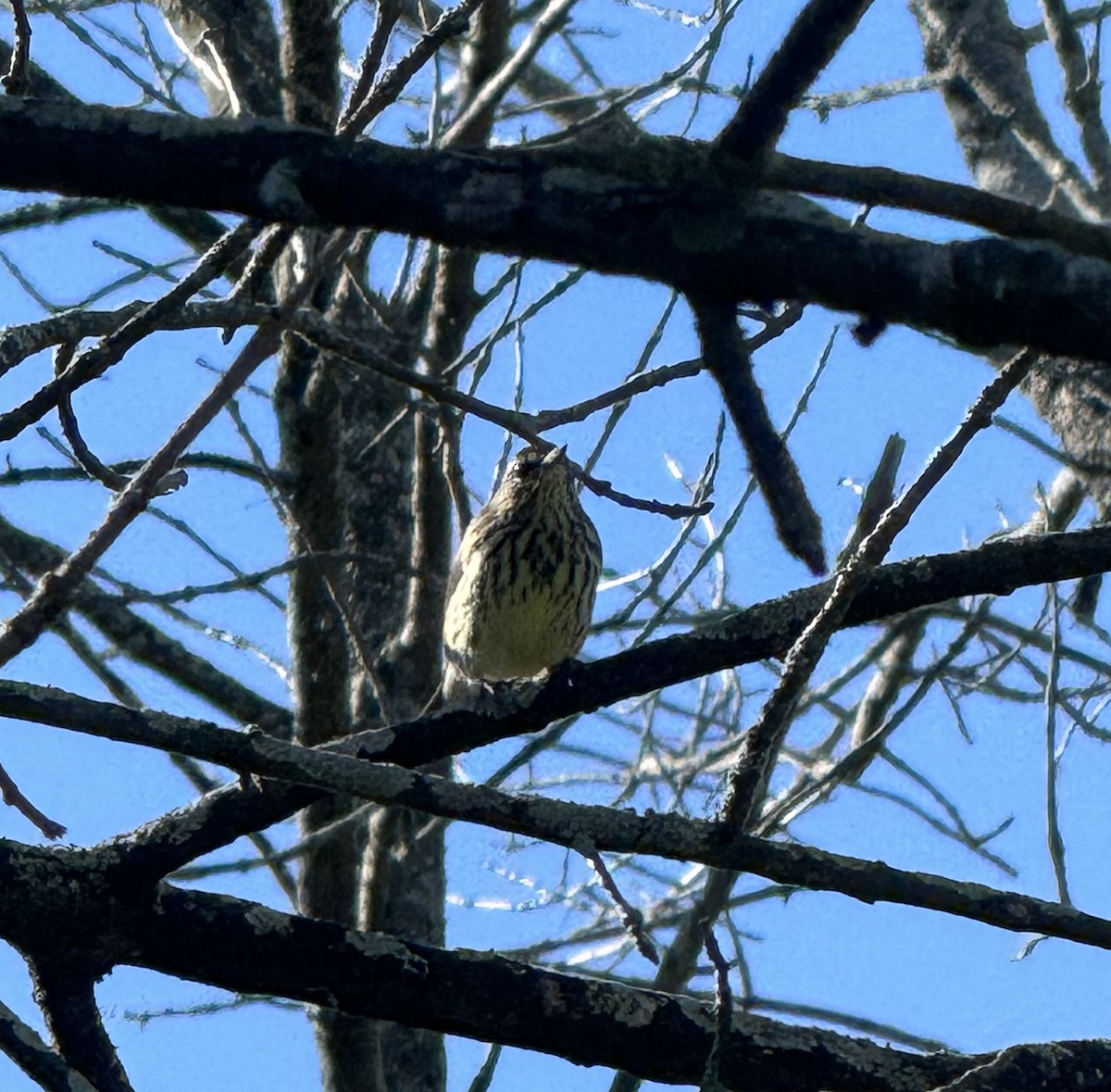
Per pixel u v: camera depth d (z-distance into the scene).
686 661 8.46
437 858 12.66
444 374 11.92
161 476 7.32
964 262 6.25
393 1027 12.73
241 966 8.14
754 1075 8.18
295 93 8.98
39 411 7.35
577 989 8.24
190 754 7.48
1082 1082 7.99
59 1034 8.14
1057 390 13.65
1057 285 6.22
